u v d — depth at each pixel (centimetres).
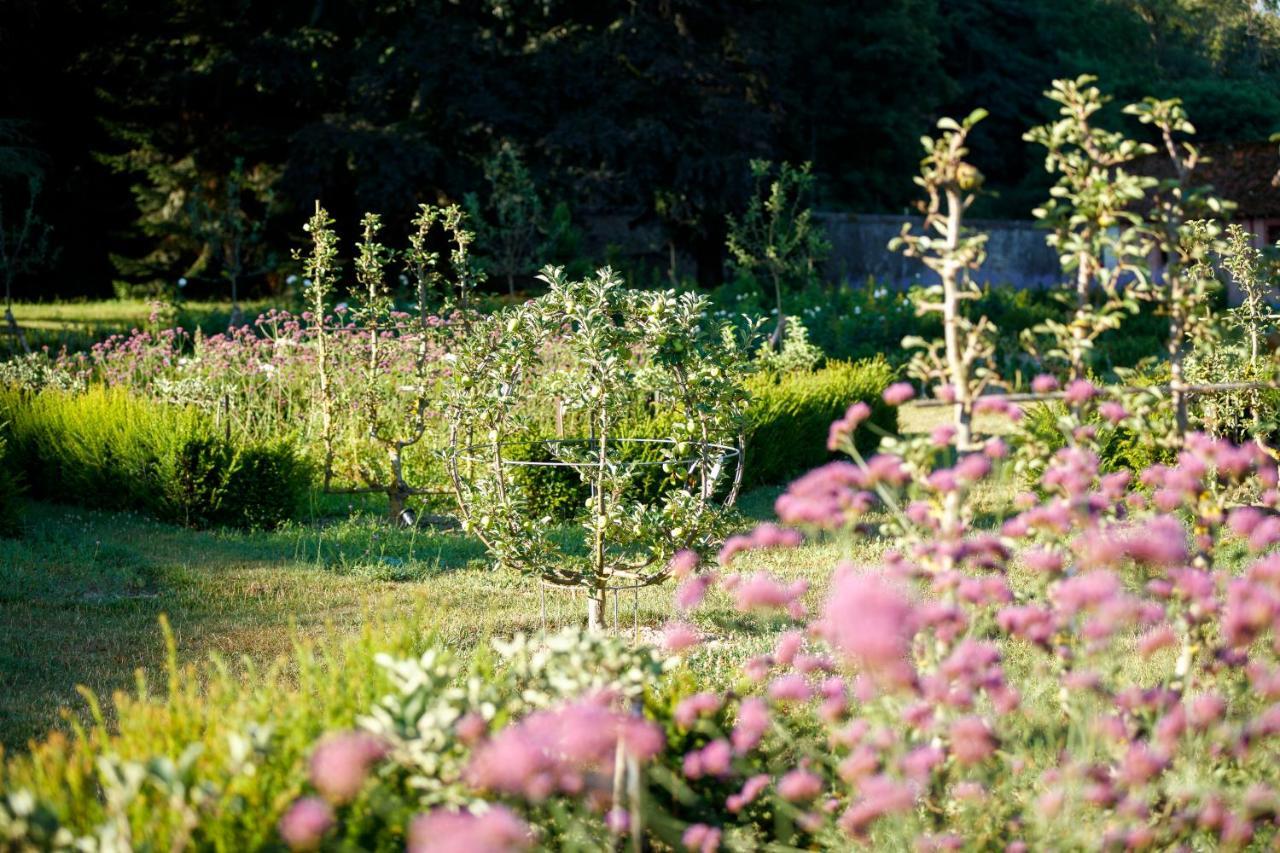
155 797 313
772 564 866
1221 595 388
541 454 1080
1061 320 2347
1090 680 342
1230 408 895
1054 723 391
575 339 689
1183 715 327
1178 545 353
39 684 620
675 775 390
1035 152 4672
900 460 379
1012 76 4825
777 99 3312
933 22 4400
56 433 1159
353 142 2891
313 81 3122
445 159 2978
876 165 4109
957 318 398
